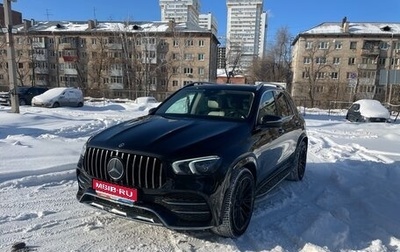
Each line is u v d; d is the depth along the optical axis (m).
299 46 58.44
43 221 3.61
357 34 56.62
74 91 23.05
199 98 4.49
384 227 3.70
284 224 3.68
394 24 60.00
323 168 6.37
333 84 51.34
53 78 62.94
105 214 3.84
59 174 5.15
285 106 5.21
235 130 3.50
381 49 57.06
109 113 18.12
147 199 2.94
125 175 3.00
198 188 2.88
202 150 2.99
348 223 3.80
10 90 13.34
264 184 4.00
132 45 48.47
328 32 57.72
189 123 3.72
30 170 5.15
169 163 2.89
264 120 3.92
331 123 16.39
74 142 7.58
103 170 3.14
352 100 45.69
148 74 44.84
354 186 5.12
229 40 64.19
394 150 8.36
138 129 3.51
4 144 6.79
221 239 3.29
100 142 3.27
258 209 4.12
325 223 3.63
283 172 4.77
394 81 16.77
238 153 3.21
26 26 60.16
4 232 3.32
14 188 4.60
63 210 3.94
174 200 2.89
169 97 4.84
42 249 3.02
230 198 3.08
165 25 61.59
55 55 62.16
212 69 63.72
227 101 4.27
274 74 61.12
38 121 11.59
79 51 61.25
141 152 2.97
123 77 54.59
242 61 77.75
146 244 3.18
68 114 16.03
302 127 5.64
